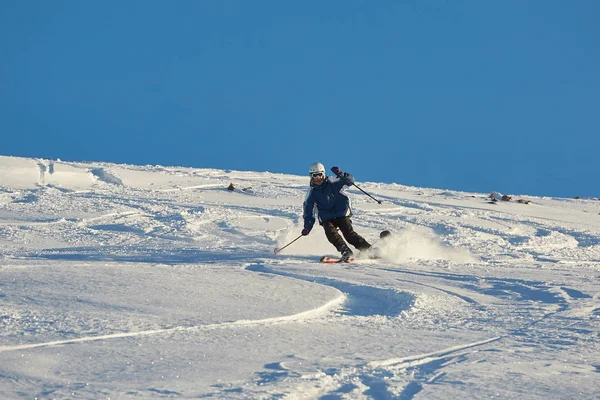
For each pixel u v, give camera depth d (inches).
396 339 796.0
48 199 2859.3
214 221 2517.2
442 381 606.2
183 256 1622.8
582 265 1830.7
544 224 3053.6
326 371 633.0
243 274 1236.5
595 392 577.0
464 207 3432.6
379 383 597.0
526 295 1188.5
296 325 865.5
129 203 2874.0
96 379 587.5
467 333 848.3
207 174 4074.8
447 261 1637.6
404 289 1138.0
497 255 2010.3
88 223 2393.0
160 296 978.1
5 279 1074.1
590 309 1034.1
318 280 1257.4
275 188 3560.5
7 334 735.1
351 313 1001.5
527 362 684.7
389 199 3472.0
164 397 541.0
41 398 530.6
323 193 1631.4
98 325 791.1
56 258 1542.8
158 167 4259.4
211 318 862.5
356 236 1633.9
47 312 848.9
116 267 1250.0
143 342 730.2
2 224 2233.0
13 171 3425.2
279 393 554.3
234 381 589.6
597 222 3358.8
